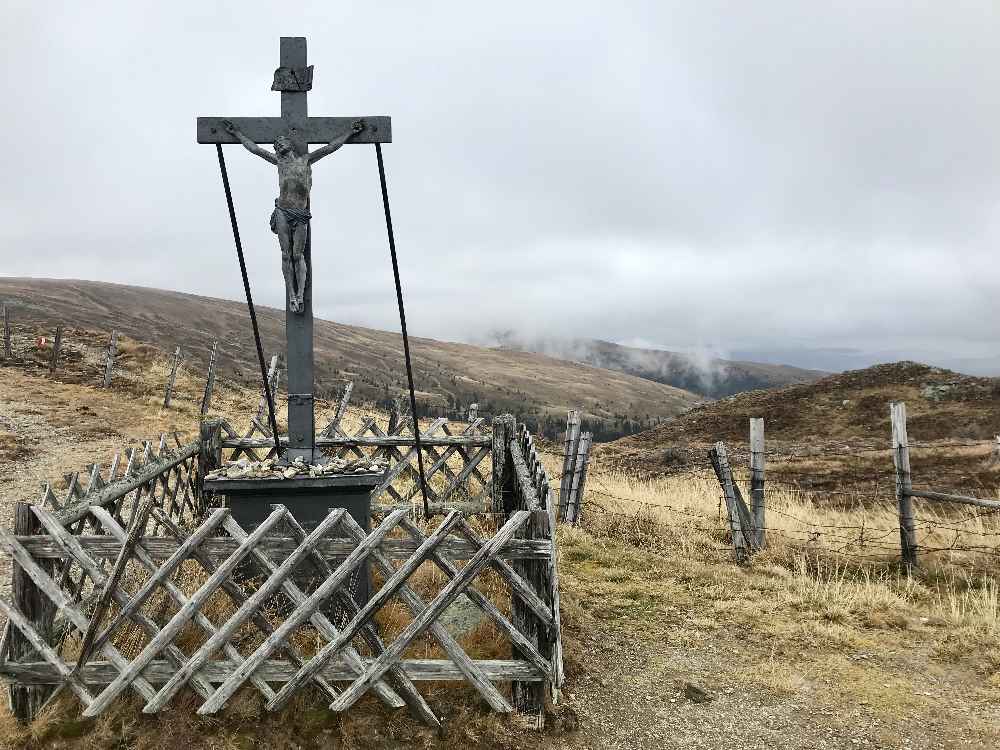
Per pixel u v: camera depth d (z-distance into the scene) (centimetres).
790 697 443
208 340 10569
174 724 375
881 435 2380
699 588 607
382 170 484
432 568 540
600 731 404
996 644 505
